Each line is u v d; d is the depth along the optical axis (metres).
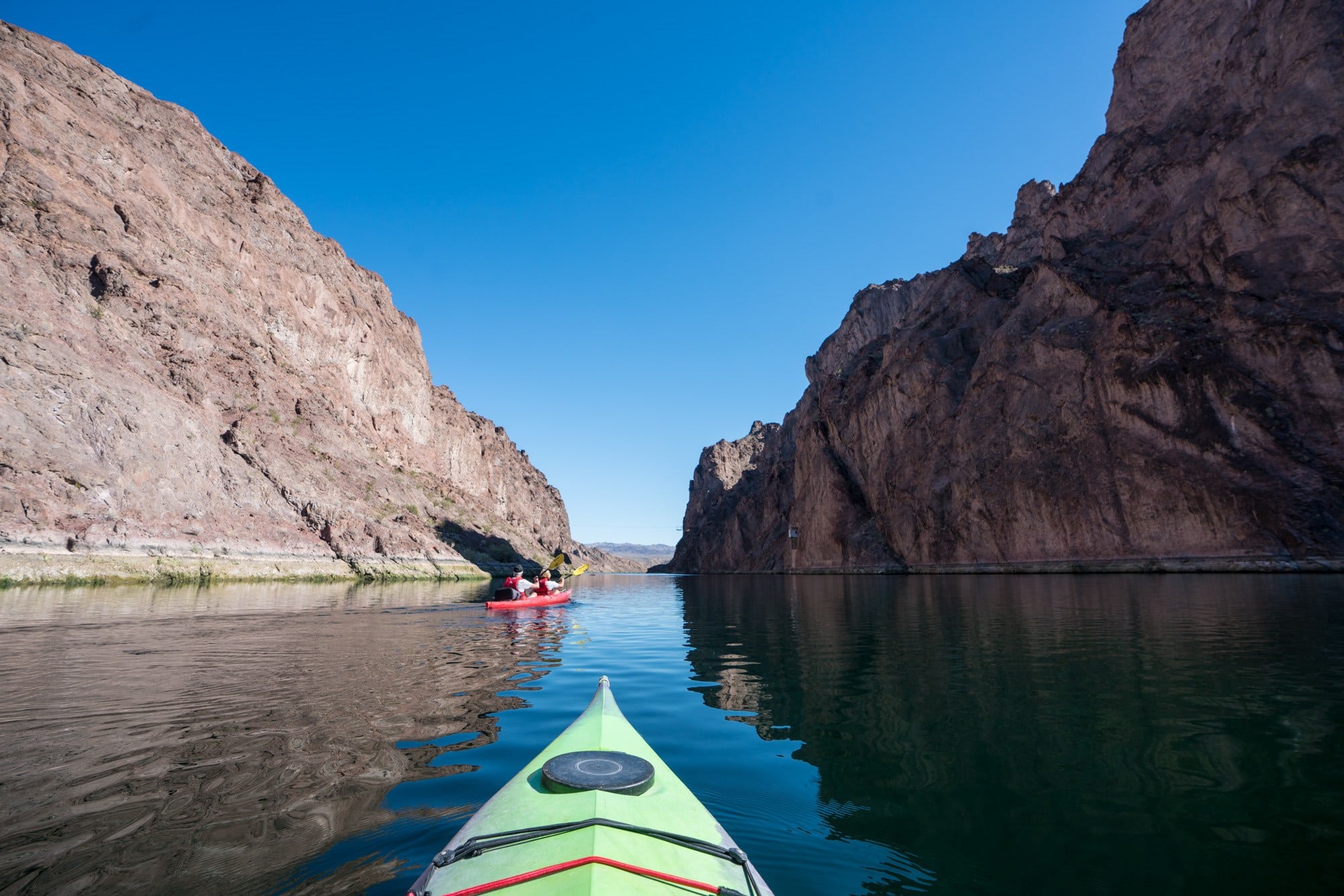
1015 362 58.09
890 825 5.11
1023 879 4.27
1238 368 42.72
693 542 161.25
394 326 114.31
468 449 136.12
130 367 48.38
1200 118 55.66
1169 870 4.32
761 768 6.42
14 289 42.22
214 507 47.59
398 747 6.95
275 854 4.46
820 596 33.91
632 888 3.30
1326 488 37.12
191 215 69.69
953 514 59.72
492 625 19.92
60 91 58.03
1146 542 44.16
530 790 4.54
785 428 132.00
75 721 7.77
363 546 60.56
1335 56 44.56
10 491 33.66
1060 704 8.34
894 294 106.88
